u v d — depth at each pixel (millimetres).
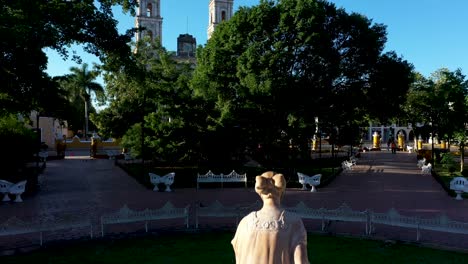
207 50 30156
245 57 26656
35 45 13070
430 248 10305
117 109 35188
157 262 9289
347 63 30297
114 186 20969
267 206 3158
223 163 24344
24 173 25469
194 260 9406
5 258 9531
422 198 17516
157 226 12297
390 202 16547
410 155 45156
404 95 31578
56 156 38094
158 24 75625
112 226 12320
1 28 11734
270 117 24422
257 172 24953
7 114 19891
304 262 2953
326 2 29531
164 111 23594
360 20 29438
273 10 27859
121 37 16609
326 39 27391
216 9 80562
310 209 12289
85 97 56781
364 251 10055
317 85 28219
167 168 27531
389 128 74125
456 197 17328
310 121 27219
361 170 29438
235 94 28219
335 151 47031
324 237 11328
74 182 22438
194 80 29344
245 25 28250
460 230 10391
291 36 27781
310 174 25891
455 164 31828
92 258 9555
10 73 15414
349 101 29859
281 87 25125
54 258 9547
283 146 24219
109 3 16719
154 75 24156
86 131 58906
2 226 10086
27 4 12883
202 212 12594
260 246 2986
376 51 29844
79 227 12055
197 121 23562
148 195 18234
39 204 16109
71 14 14688
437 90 30625
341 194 18609
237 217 12688
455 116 29094
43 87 16531
